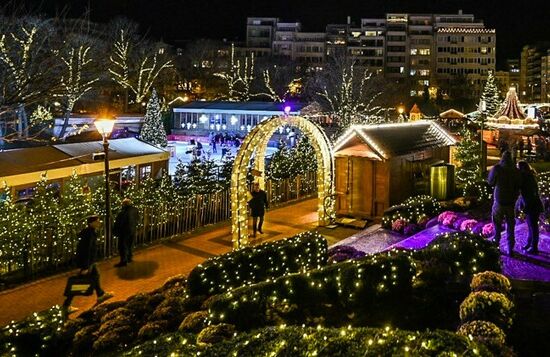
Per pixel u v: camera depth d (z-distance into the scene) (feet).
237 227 48.80
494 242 34.91
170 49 277.03
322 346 16.72
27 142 98.58
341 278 28.22
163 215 54.03
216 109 180.96
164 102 186.91
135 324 29.78
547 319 25.00
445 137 73.15
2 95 63.36
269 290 27.68
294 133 139.64
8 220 43.01
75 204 48.21
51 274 43.68
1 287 40.55
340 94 190.70
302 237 39.45
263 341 17.94
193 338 22.49
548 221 43.78
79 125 127.13
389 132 62.69
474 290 25.36
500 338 19.81
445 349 15.99
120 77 154.40
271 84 269.44
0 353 28.40
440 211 55.93
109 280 41.81
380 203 58.23
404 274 28.78
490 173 37.32
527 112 154.40
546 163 101.60
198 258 47.37
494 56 387.96
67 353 29.50
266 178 70.03
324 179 58.03
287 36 394.73
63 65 84.02
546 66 416.67
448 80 377.30
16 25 86.22
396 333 17.29
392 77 392.47
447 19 399.44
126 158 73.26
